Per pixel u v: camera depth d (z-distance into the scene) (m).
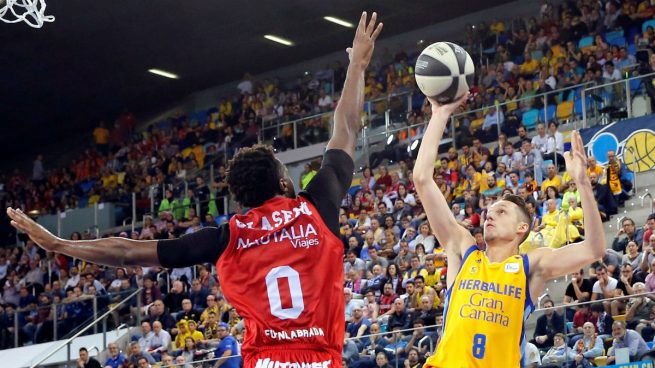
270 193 4.33
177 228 25.08
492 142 22.34
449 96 5.85
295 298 4.12
